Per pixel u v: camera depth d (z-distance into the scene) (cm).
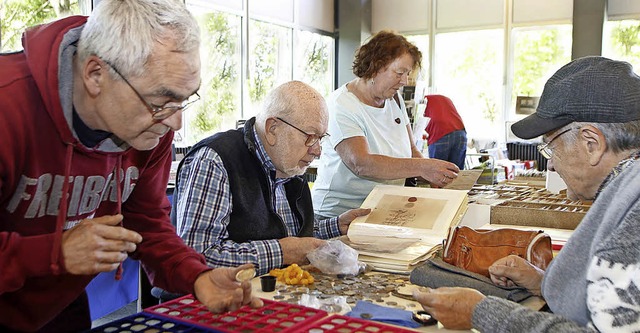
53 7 427
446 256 154
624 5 673
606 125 110
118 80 98
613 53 687
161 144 132
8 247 93
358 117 231
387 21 823
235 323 110
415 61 236
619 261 86
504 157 655
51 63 102
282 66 717
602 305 86
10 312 125
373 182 237
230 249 156
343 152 228
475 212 231
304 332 106
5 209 112
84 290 148
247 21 635
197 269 120
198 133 584
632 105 107
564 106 114
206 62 591
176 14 100
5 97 102
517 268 135
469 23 766
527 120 123
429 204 203
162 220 137
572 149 116
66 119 105
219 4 595
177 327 109
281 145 170
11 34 404
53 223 118
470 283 137
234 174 167
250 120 179
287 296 133
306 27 759
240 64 639
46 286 127
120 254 99
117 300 318
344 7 814
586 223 102
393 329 108
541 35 724
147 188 135
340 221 205
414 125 390
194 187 162
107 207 129
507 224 227
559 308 103
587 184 116
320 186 247
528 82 739
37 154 108
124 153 121
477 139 729
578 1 670
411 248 168
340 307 122
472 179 266
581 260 101
